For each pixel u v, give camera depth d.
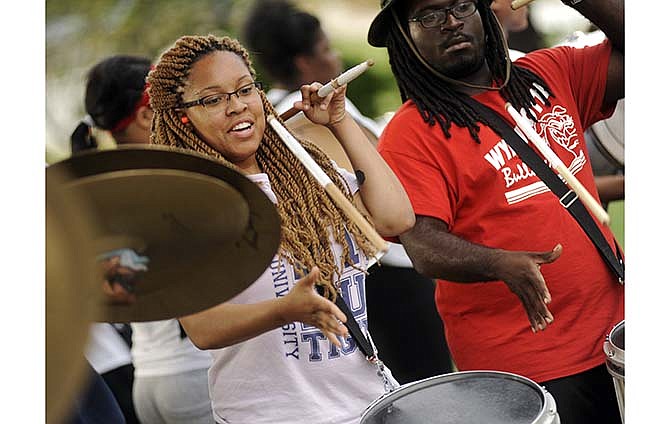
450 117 7.21
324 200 6.13
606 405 7.18
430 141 7.17
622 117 8.55
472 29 7.17
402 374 8.79
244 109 6.01
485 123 7.22
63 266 3.45
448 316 7.44
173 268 4.77
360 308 6.15
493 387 5.72
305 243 6.03
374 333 8.77
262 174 6.02
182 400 7.93
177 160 4.41
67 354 3.42
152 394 7.95
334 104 6.40
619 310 7.24
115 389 7.97
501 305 7.15
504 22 9.74
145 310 5.00
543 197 7.18
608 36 7.59
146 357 7.95
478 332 7.25
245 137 6.02
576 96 7.66
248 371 5.88
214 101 5.98
